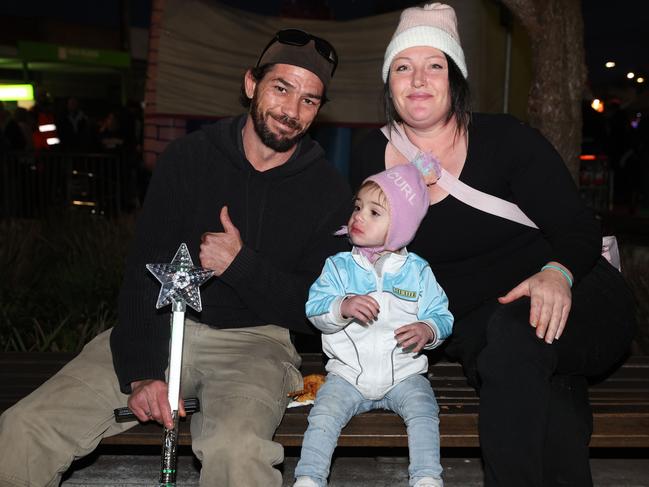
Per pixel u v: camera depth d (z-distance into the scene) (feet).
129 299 10.78
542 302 9.68
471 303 11.41
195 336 11.24
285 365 10.98
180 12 33.40
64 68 63.67
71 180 37.06
